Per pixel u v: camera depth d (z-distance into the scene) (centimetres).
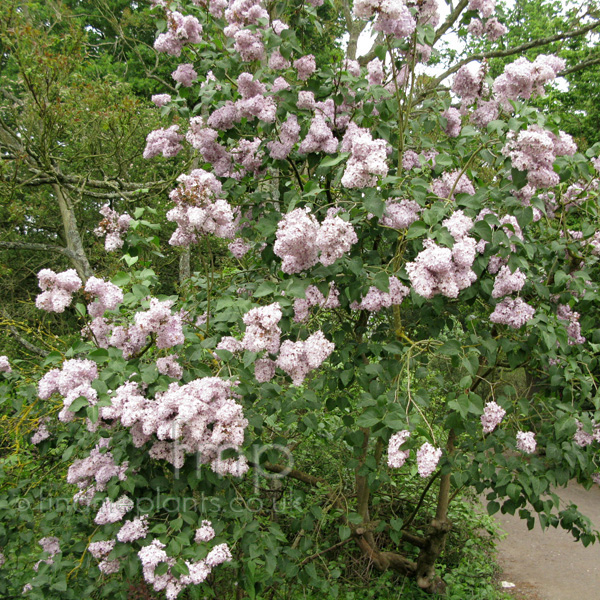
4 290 948
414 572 459
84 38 570
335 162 247
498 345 310
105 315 305
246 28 289
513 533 661
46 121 557
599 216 319
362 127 318
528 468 319
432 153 333
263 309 228
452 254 235
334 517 420
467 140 306
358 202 261
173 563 225
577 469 330
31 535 294
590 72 1277
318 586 332
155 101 347
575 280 305
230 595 331
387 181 244
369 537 443
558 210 349
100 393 232
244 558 260
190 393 231
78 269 717
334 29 580
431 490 528
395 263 281
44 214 911
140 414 228
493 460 317
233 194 335
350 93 319
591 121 1300
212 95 315
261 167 345
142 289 262
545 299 329
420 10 282
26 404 328
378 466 413
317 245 233
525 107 256
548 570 557
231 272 387
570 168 288
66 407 236
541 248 329
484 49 715
